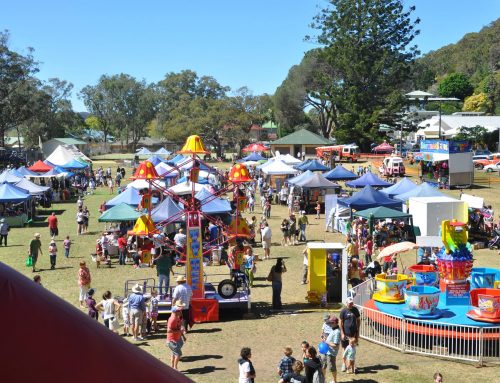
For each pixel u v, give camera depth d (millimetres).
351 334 12836
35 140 102688
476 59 155875
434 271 16484
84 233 32188
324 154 68812
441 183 47812
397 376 12461
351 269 18859
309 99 92375
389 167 55625
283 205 42562
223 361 13523
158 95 131625
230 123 91312
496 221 32094
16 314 2016
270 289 20125
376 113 71938
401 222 27422
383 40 74438
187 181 32875
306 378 10469
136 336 15078
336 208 31672
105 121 130375
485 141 76250
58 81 107625
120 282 21219
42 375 1977
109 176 58750
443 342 13633
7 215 34750
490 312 13727
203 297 17109
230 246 21516
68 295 19375
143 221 16938
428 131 78375
